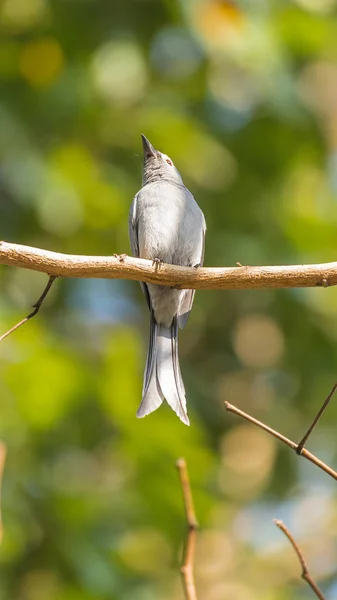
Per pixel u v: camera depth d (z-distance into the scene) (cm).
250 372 1448
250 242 1350
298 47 1378
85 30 1342
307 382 1411
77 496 1103
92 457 1166
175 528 1136
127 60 1330
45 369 1101
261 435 1434
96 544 1095
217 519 1245
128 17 1341
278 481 1446
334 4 1403
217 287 745
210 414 1420
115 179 1323
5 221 1322
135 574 1120
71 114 1316
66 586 1073
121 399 1142
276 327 1434
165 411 1155
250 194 1385
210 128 1361
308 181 1427
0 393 1103
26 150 1288
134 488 1141
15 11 1338
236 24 1331
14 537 1039
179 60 1364
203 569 1366
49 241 1338
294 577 1380
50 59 1335
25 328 1135
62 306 1363
